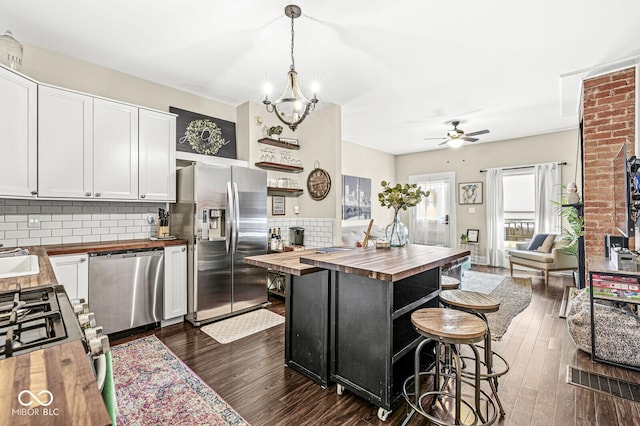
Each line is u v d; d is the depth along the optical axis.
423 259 1.98
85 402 0.52
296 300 2.29
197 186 3.12
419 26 2.50
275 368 2.33
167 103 3.60
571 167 5.54
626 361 2.31
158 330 3.01
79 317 0.93
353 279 1.95
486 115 4.78
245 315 3.46
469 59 3.04
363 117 4.89
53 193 2.57
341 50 2.87
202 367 2.33
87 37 2.65
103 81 3.15
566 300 4.03
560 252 4.81
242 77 3.41
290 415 1.81
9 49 2.32
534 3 2.21
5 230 2.60
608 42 2.72
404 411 1.87
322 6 2.25
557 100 4.14
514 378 2.20
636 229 2.89
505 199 6.35
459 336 1.49
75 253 2.53
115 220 3.20
